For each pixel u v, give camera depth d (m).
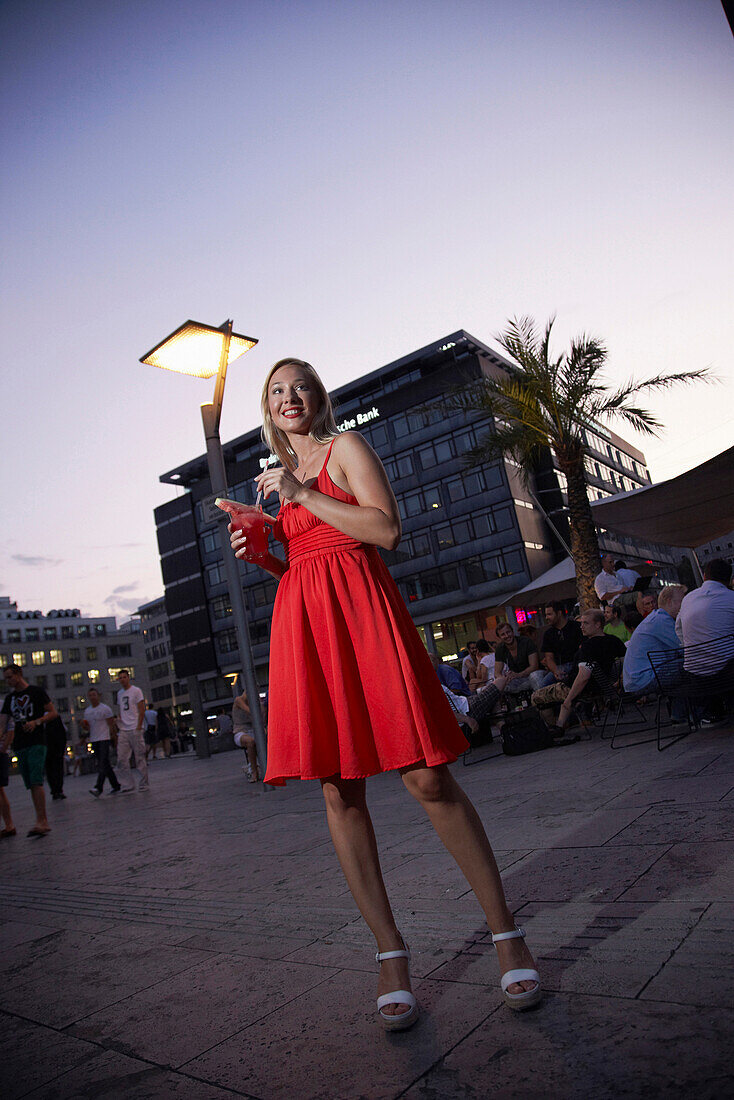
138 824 7.05
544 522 43.53
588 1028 1.55
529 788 4.60
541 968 1.90
